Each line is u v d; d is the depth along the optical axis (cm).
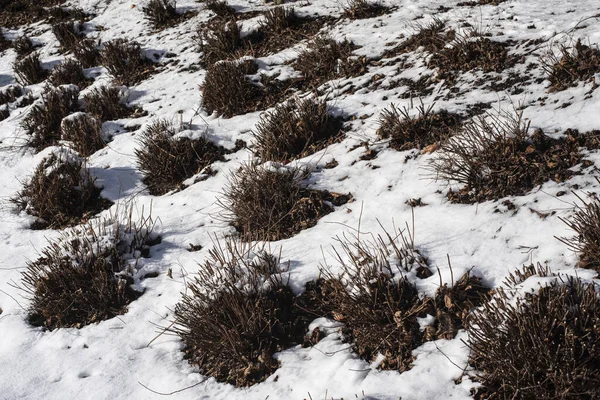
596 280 304
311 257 393
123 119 667
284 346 341
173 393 328
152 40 839
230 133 579
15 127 711
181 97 671
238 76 636
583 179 384
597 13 582
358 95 570
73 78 783
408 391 288
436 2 727
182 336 355
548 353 259
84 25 952
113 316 400
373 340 322
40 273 438
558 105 459
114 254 440
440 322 321
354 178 468
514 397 264
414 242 378
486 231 372
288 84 632
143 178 566
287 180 466
